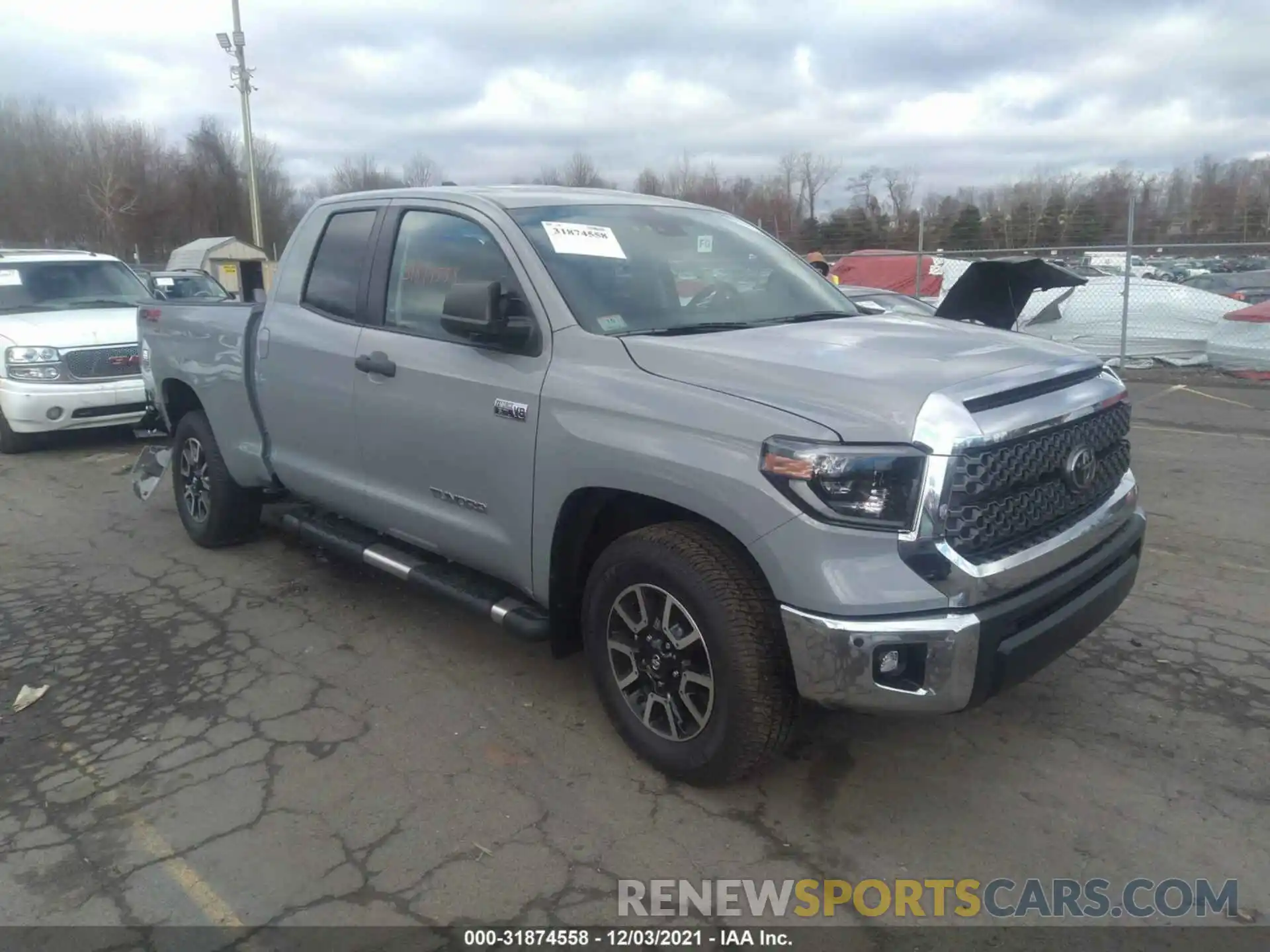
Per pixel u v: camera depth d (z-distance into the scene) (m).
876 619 2.78
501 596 3.94
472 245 3.97
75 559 5.91
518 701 4.04
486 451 3.73
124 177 56.91
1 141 56.50
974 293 5.75
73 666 4.42
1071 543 3.15
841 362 3.12
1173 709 3.91
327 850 3.07
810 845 3.09
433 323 4.08
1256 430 9.67
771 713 3.06
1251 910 2.79
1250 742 3.66
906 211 28.53
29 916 2.79
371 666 4.39
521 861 3.02
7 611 5.07
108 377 8.95
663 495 3.12
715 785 3.30
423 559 4.44
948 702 2.83
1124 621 4.77
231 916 2.79
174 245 59.81
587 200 4.27
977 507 2.86
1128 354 14.30
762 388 3.03
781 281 4.35
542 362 3.56
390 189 4.53
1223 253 14.11
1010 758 3.57
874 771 3.49
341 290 4.57
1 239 57.47
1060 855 3.03
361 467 4.45
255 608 5.09
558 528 3.53
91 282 10.20
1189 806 3.27
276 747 3.69
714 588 3.06
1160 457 8.45
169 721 3.91
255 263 27.73
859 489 2.77
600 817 3.23
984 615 2.84
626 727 3.53
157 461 6.70
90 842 3.13
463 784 3.43
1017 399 3.03
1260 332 12.93
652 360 3.31
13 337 8.71
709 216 4.70
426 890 2.89
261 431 5.16
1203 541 6.02
